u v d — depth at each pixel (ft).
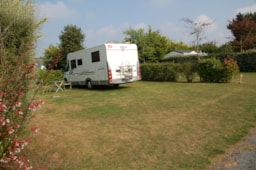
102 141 13.41
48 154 11.57
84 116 19.69
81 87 45.19
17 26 11.56
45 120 18.47
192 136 13.70
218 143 12.50
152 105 23.04
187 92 30.48
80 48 86.12
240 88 31.91
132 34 100.73
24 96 10.27
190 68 44.42
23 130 11.09
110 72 35.19
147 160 10.81
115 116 19.25
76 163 10.64
